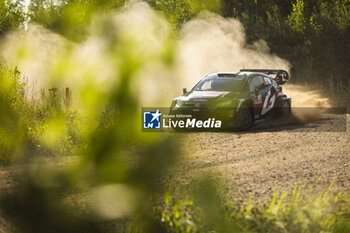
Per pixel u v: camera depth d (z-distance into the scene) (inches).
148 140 227.0
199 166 327.6
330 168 1034.7
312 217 546.9
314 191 828.0
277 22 3909.9
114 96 203.9
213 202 279.4
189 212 550.9
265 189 842.8
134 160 225.8
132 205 225.1
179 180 523.2
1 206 251.0
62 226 243.3
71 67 205.9
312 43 3503.9
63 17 226.1
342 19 3432.6
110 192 225.3
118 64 202.8
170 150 228.2
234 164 1079.0
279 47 3759.8
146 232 434.9
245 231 522.0
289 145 1374.3
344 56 3329.2
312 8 4074.8
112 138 219.3
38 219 247.0
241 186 858.8
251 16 4355.3
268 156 1203.2
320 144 1371.8
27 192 249.1
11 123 694.5
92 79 204.2
